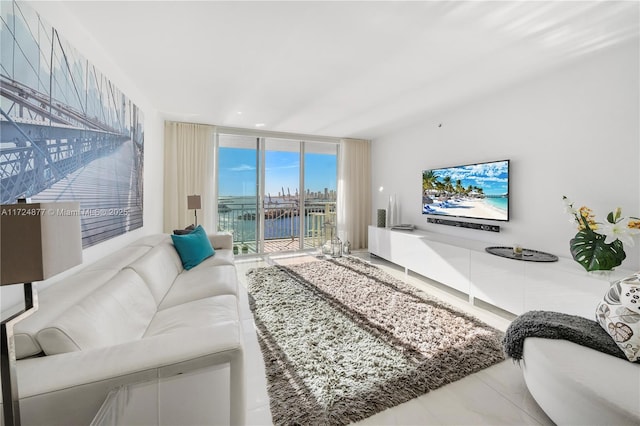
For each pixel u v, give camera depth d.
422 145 4.17
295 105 3.45
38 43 1.35
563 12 1.72
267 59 2.32
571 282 2.02
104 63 2.13
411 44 2.09
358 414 1.38
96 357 0.93
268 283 3.35
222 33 1.96
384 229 4.32
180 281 2.30
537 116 2.66
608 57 2.17
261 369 1.74
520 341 1.53
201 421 0.98
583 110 2.32
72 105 1.65
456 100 3.26
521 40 2.03
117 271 1.70
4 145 1.13
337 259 4.62
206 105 3.46
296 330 2.19
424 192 4.04
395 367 1.73
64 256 0.79
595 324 1.53
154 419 0.92
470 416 1.38
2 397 0.76
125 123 2.53
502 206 2.94
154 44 2.07
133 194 2.74
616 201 2.13
